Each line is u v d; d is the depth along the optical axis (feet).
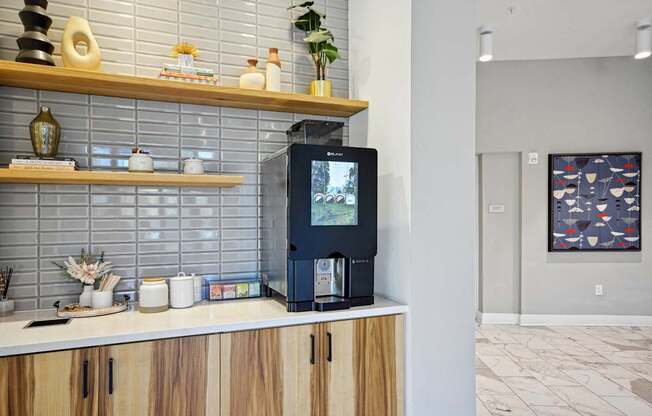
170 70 5.66
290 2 7.04
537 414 8.77
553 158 15.40
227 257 6.52
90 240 5.79
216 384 4.65
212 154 6.48
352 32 7.29
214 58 6.51
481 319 15.99
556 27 12.46
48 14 5.62
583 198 15.39
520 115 15.60
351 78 7.30
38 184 5.56
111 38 5.92
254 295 6.24
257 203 6.74
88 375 4.17
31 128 5.20
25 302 5.49
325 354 5.16
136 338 4.35
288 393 4.96
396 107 6.03
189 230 6.31
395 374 5.55
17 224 5.47
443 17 5.99
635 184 15.28
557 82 15.52
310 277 5.32
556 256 15.53
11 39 5.48
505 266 15.89
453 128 6.01
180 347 4.51
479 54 13.09
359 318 5.36
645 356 12.29
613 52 14.74
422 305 5.73
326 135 6.25
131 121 6.03
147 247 6.07
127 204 5.98
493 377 10.75
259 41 6.81
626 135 15.39
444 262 5.89
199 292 6.00
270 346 4.89
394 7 6.08
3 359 3.90
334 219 5.39
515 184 15.84
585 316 15.48
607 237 15.34
